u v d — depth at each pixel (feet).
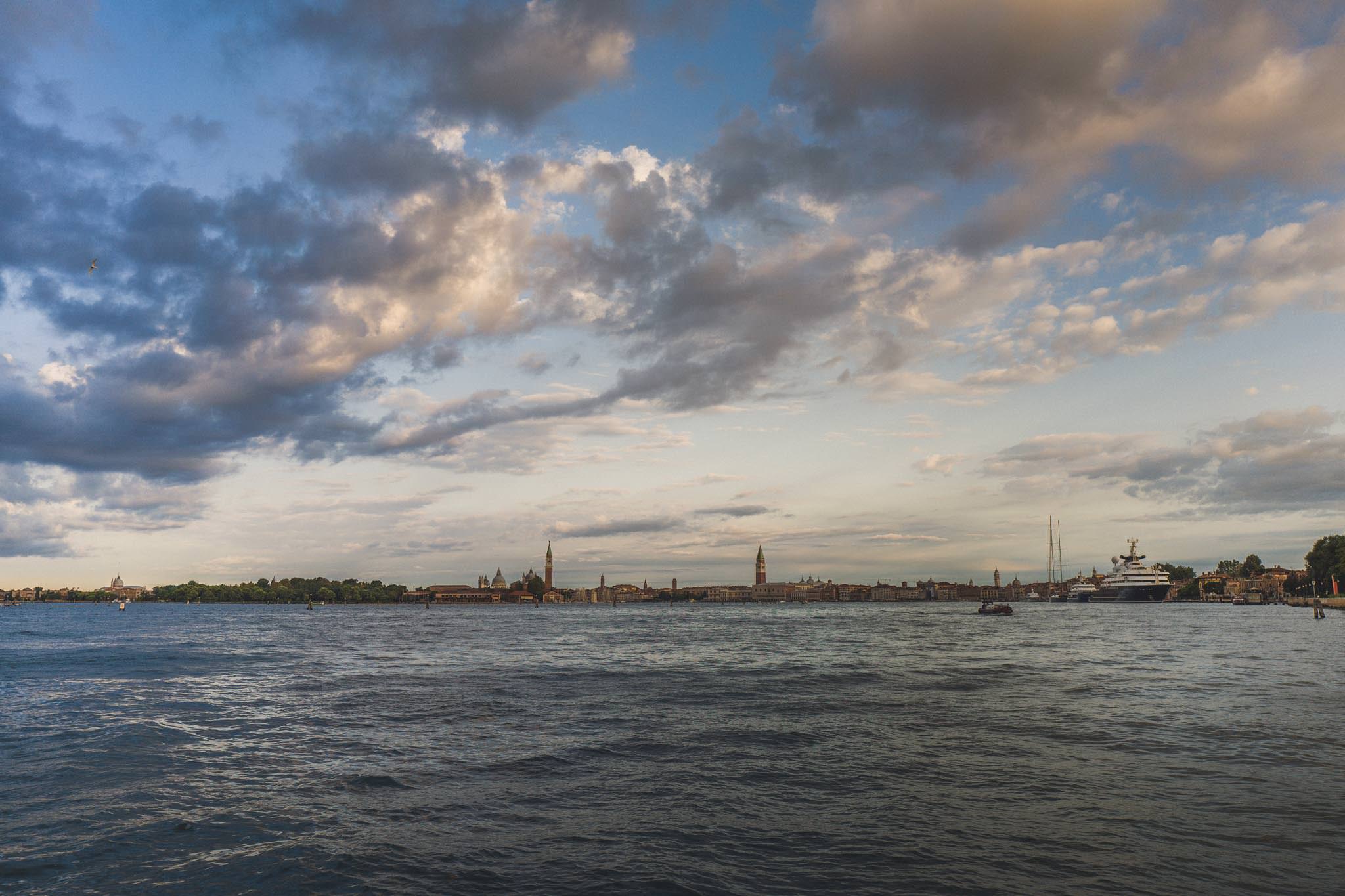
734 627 473.26
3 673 171.94
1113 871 47.57
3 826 57.00
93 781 70.64
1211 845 52.16
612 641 315.37
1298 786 67.10
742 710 112.57
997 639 308.60
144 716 107.76
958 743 86.89
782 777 71.46
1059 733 92.89
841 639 314.76
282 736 93.04
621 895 44.19
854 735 92.48
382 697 129.29
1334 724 97.04
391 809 61.46
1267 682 142.92
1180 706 113.70
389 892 44.62
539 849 51.85
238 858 50.21
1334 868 47.75
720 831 55.67
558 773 73.61
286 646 274.77
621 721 103.60
